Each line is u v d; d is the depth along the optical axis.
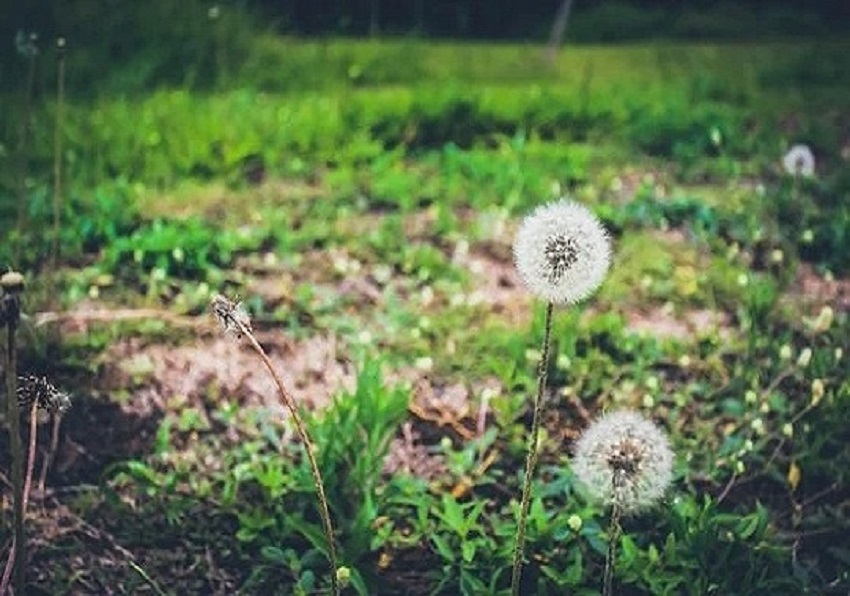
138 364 0.96
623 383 0.95
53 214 1.20
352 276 1.13
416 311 1.07
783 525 0.83
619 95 1.76
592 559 0.78
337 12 2.29
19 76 1.70
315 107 1.61
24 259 1.10
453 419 0.91
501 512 0.82
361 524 0.76
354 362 0.97
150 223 1.22
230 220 1.24
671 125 1.58
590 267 0.63
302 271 1.13
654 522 0.81
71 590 0.76
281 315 1.04
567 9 2.06
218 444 0.88
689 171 1.44
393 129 1.56
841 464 0.87
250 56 1.87
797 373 0.97
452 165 1.41
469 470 0.86
